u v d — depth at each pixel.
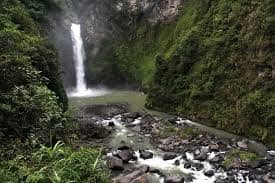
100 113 31.64
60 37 42.91
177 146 22.97
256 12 27.72
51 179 10.00
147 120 29.17
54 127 15.05
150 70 40.66
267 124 23.72
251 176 18.33
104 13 47.81
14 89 14.33
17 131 13.77
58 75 26.69
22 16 28.00
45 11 39.31
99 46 47.09
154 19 44.81
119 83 45.66
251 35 27.28
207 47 30.98
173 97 31.88
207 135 25.20
